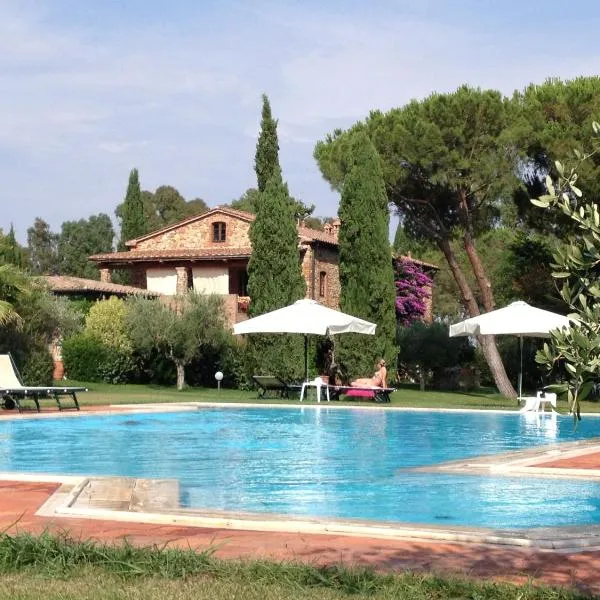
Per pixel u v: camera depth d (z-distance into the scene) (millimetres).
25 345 29562
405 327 43062
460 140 33094
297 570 5664
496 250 62469
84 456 14773
